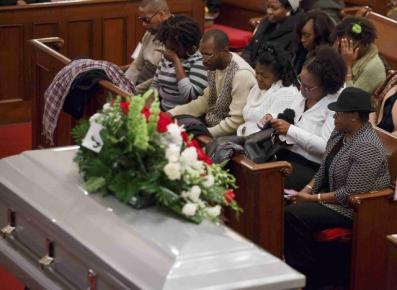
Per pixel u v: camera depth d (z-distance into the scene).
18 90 10.22
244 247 4.12
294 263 6.57
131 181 4.38
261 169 5.95
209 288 3.87
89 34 10.40
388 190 6.33
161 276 3.91
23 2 10.64
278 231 6.13
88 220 4.34
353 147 6.32
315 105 6.79
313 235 6.49
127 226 4.22
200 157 4.54
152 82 8.38
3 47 10.04
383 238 6.39
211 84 7.55
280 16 8.84
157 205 4.38
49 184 4.70
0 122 10.22
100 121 4.55
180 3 10.73
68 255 4.45
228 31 11.62
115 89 7.39
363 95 6.28
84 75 7.67
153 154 4.39
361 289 6.46
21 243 4.85
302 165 6.82
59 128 8.27
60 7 10.16
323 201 6.50
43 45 8.50
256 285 3.94
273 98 7.01
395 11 10.80
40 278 4.64
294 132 6.69
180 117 6.67
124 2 10.46
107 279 4.13
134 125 4.36
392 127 7.34
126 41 10.60
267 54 7.04
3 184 4.88
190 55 7.94
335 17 9.59
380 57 8.24
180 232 4.16
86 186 4.55
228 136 6.93
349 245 6.61
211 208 4.36
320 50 6.79
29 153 5.03
